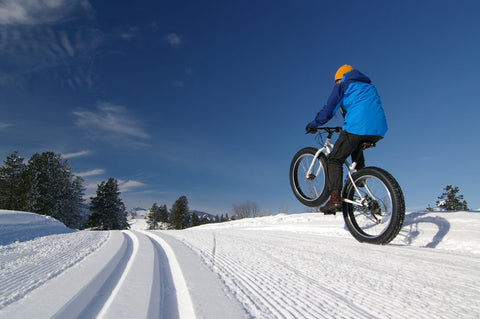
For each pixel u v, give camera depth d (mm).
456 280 1517
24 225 6223
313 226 4836
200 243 3031
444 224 3234
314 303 1123
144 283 1216
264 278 1492
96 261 1760
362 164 3445
